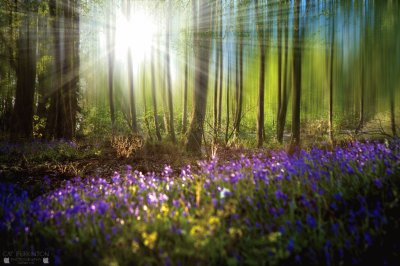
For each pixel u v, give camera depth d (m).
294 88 11.18
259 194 4.82
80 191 5.96
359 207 4.23
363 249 3.41
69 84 15.81
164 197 4.79
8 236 4.05
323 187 4.71
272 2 15.52
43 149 12.02
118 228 3.86
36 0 14.66
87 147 13.48
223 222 3.93
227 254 3.51
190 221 3.87
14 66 16.55
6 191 5.99
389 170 4.67
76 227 4.09
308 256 3.42
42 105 18.12
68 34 15.63
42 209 4.73
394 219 3.81
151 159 10.68
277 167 5.89
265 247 3.51
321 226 3.79
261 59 16.14
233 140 15.64
